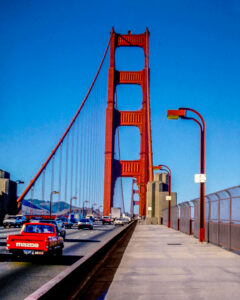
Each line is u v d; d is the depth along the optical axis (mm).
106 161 159500
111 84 166000
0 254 14727
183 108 23656
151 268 11617
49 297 5875
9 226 46812
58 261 14383
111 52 168125
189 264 12617
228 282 9156
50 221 19016
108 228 51156
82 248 19625
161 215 71938
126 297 7457
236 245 16406
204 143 23312
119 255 15672
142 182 159500
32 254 13391
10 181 74250
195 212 29125
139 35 171000
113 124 166250
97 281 9273
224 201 19125
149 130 150375
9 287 9055
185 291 8062
